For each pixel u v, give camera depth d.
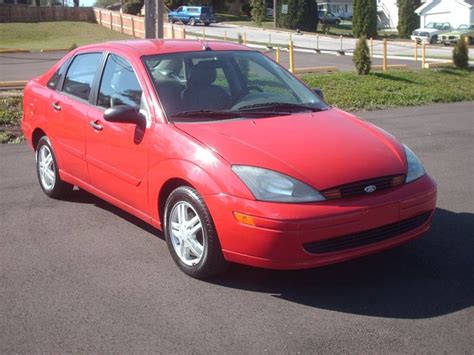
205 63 5.35
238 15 75.38
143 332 3.75
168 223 4.66
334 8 88.06
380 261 4.80
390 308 4.02
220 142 4.37
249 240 4.02
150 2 14.37
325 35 54.12
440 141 10.05
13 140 9.84
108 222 5.83
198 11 59.78
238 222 4.04
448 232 5.47
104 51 5.73
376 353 3.47
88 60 5.96
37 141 6.78
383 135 4.84
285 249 3.95
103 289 4.37
